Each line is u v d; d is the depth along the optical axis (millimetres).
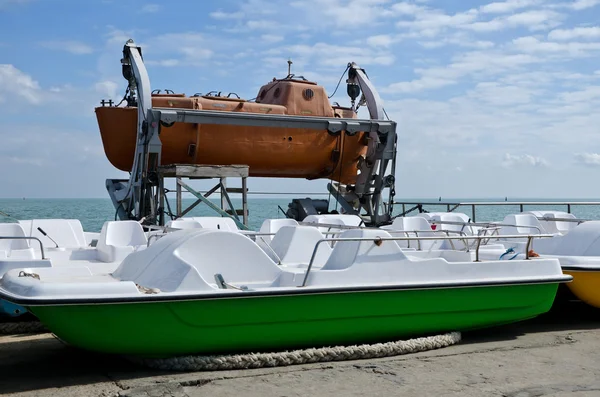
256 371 6449
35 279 6348
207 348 6516
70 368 6531
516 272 7926
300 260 8945
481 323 7875
